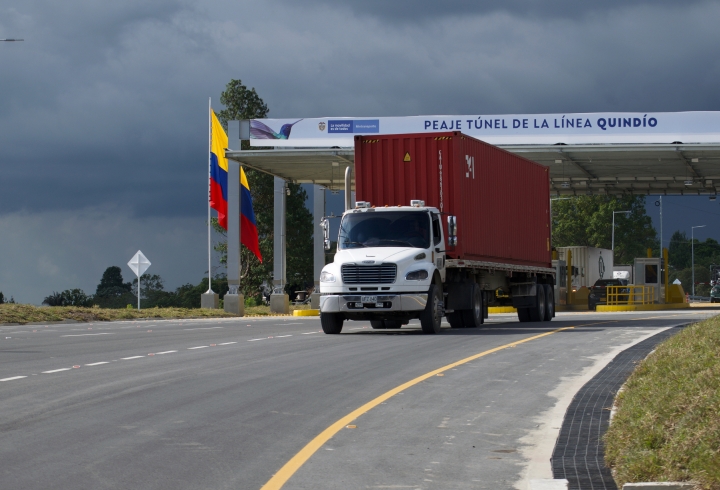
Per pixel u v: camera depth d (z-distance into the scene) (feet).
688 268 636.07
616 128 160.04
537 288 127.13
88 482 29.86
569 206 463.83
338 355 70.44
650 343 76.23
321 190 204.64
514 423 40.70
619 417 36.60
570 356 68.33
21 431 38.45
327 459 33.45
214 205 188.44
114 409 44.01
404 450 35.06
